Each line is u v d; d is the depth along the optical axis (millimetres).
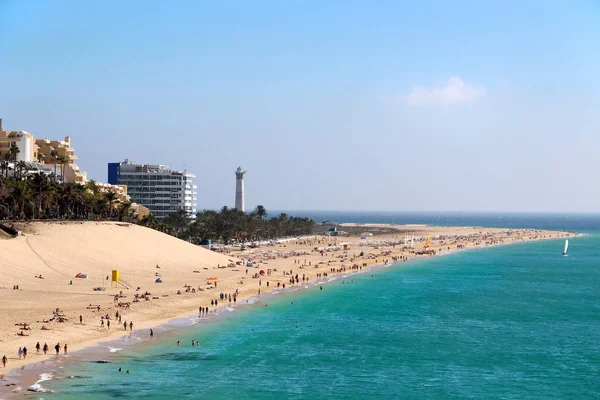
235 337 99375
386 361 89000
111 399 69312
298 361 87625
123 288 134125
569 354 94500
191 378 78125
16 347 84688
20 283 128375
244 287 150375
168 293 132125
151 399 70250
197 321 109250
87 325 98938
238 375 80188
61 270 143250
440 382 80000
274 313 120875
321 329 108125
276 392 74500
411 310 129875
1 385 71000
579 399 74438
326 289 158250
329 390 75812
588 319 122750
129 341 92688
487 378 81938
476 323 117125
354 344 98250
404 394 75188
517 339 104000
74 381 74062
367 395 74438
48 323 97312
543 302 144875
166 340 94750
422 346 98062
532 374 83938
